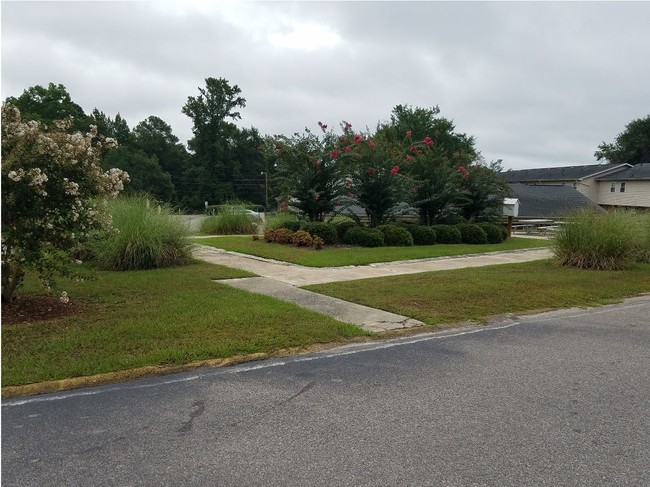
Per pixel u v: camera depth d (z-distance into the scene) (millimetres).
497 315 6977
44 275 6383
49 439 3268
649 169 43938
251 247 14273
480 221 20875
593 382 4398
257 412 3717
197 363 4684
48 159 5781
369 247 14797
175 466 2957
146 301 7000
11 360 4543
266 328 5754
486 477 2869
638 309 7629
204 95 79000
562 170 50812
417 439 3316
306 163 16172
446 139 45500
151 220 10836
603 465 3008
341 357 5035
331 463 3008
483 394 4098
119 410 3727
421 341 5652
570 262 11977
